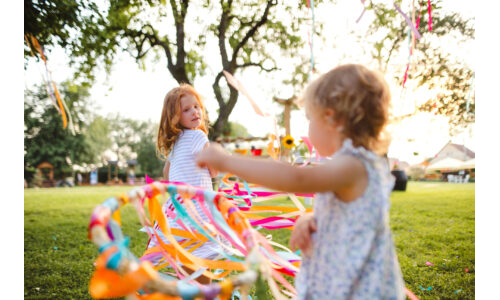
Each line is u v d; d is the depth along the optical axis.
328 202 1.05
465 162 21.59
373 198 1.00
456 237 3.93
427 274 2.69
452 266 2.86
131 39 7.93
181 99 2.37
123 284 0.70
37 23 4.43
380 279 0.97
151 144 39.34
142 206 1.34
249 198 1.92
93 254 3.45
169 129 2.37
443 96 6.85
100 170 34.56
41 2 4.60
